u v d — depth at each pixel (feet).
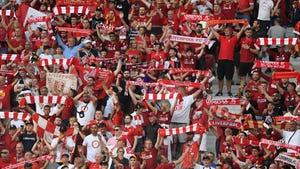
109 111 206.49
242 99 204.64
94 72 208.74
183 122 202.90
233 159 190.70
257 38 226.58
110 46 225.76
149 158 190.70
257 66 213.05
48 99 204.64
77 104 206.08
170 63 217.97
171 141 199.21
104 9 233.76
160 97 200.44
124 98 207.82
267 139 196.65
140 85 207.62
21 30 233.96
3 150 193.77
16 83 213.46
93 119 205.05
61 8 231.50
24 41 233.76
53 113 204.95
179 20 231.50
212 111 199.21
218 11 233.14
